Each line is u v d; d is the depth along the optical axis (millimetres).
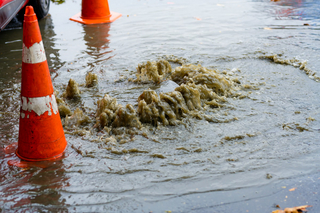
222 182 2539
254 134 3232
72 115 3596
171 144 3117
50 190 2496
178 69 4816
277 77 4770
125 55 5953
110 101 3682
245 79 4715
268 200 2338
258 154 2898
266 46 6184
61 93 4461
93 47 6406
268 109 3787
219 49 6125
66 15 8945
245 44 6355
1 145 3170
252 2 10117
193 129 3395
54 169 2773
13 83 4758
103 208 2297
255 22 7922
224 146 3055
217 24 7832
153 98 3617
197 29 7469
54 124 2932
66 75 5102
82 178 2641
